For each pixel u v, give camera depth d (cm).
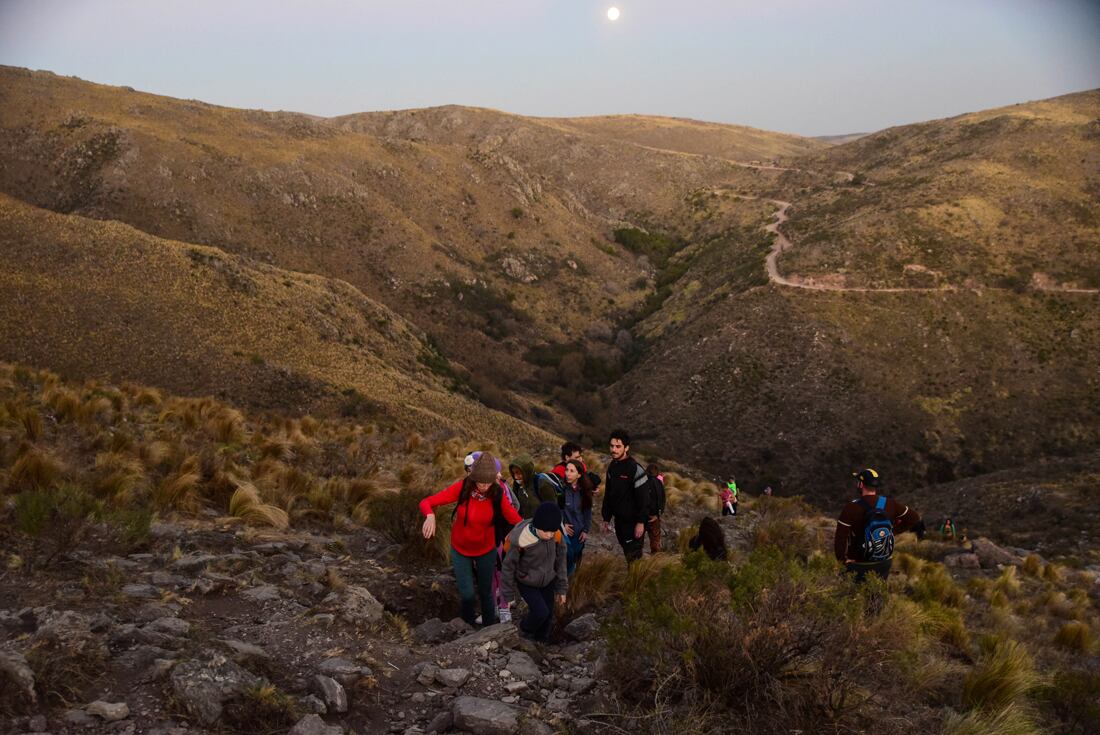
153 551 544
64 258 5175
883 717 370
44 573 445
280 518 715
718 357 8988
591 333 11838
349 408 4434
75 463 737
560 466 636
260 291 5906
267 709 328
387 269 11600
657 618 378
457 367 8612
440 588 611
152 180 11225
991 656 547
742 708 369
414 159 14688
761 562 425
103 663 343
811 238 11044
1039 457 7019
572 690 416
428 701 383
